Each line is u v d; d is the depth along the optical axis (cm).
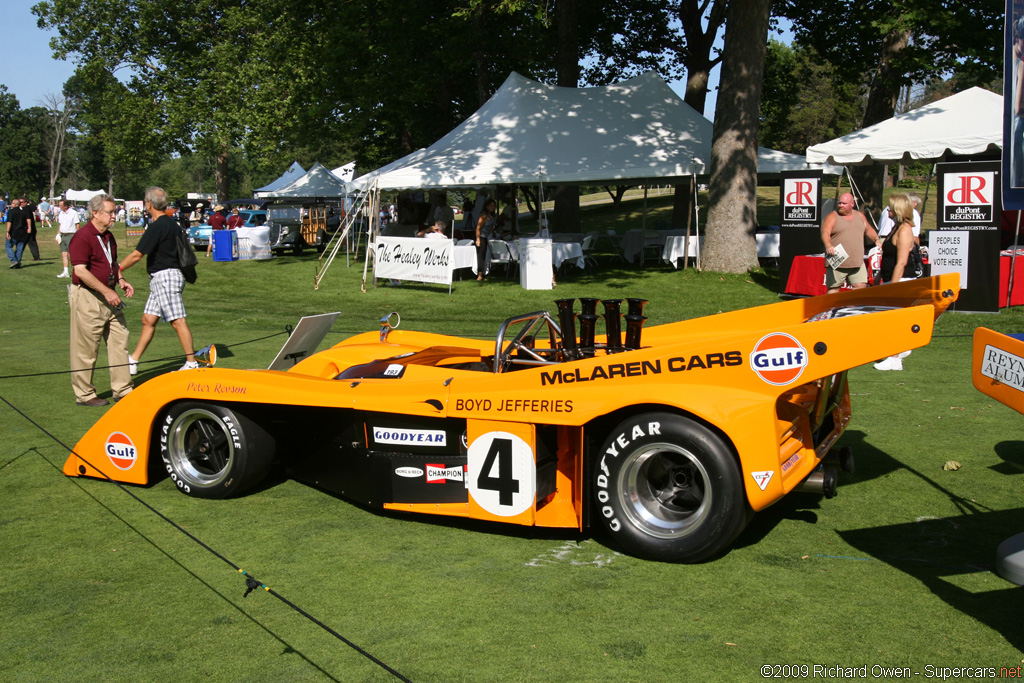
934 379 696
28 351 905
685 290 1344
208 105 4081
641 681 247
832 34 2181
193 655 269
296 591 317
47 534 380
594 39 2528
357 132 2419
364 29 2170
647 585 317
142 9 4175
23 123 9881
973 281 1047
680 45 2517
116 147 4447
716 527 321
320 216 2542
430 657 264
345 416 415
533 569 336
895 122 1255
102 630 288
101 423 456
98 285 620
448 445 385
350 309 1253
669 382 336
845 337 309
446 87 2570
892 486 429
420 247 1439
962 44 1535
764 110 2816
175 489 451
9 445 532
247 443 417
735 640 272
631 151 1559
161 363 813
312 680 252
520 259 1436
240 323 1115
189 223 3073
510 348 423
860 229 720
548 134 1590
